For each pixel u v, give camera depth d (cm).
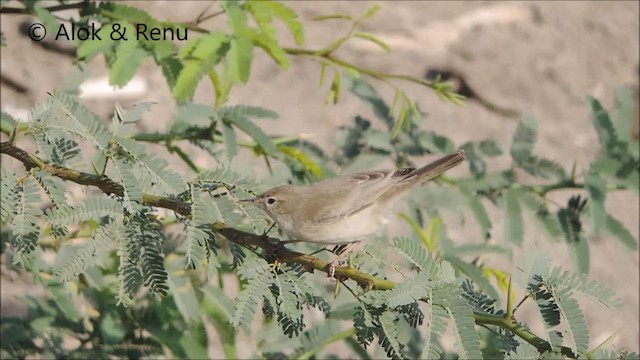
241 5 991
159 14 1734
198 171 1070
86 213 682
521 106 1883
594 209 1091
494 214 1708
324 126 1741
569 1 2050
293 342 1012
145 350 1047
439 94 1107
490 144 1164
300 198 832
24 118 1602
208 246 699
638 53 1984
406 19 1927
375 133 1159
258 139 1040
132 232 693
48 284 1049
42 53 1694
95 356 1034
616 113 1151
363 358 1016
